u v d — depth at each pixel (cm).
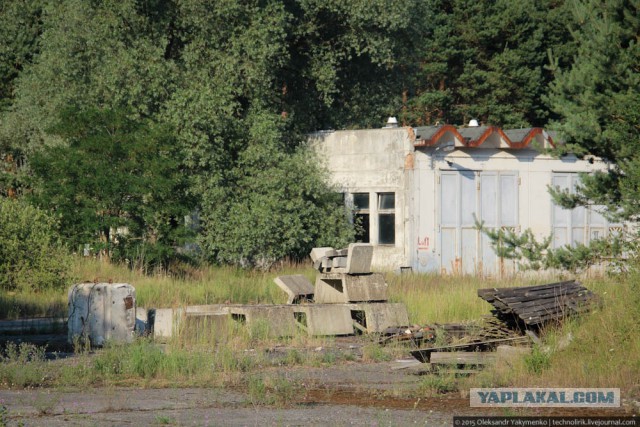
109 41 13538
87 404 4581
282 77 16150
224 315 7338
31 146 14762
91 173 11388
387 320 8112
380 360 6394
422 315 8525
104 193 11312
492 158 14062
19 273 9700
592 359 5356
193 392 4975
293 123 16312
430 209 13525
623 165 8206
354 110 17012
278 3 14125
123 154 11612
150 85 13312
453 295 9044
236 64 13762
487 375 5291
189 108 13212
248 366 5931
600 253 8388
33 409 4425
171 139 11881
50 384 5269
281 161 13950
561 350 5559
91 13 13775
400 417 4278
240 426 4022
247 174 14062
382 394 4947
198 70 13800
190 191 12388
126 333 6981
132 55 13412
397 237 13525
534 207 14438
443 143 13525
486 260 13925
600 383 5025
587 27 8562
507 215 14162
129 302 7025
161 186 11388
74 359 6128
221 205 13388
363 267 8412
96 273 10438
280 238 13525
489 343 6222
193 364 5694
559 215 14688
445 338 6800
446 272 12912
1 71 17962
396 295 9419
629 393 4797
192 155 13262
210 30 13838
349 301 8294
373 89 16925
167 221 11844
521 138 14138
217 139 13400
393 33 15962
